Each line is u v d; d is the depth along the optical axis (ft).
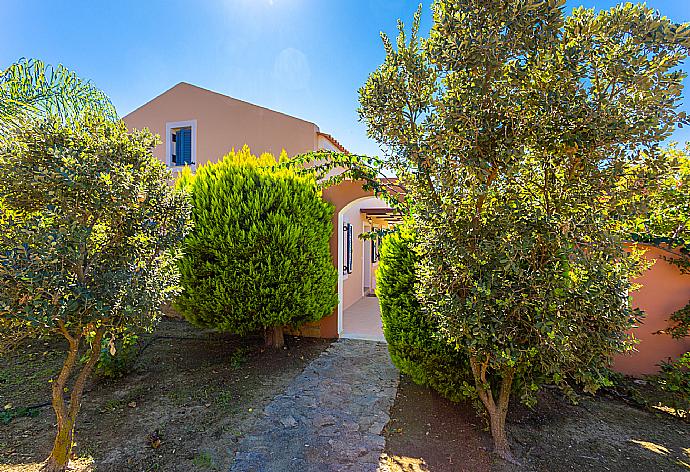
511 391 14.94
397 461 12.62
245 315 22.13
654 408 16.80
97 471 11.69
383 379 20.11
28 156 11.12
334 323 28.27
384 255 17.52
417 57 13.21
